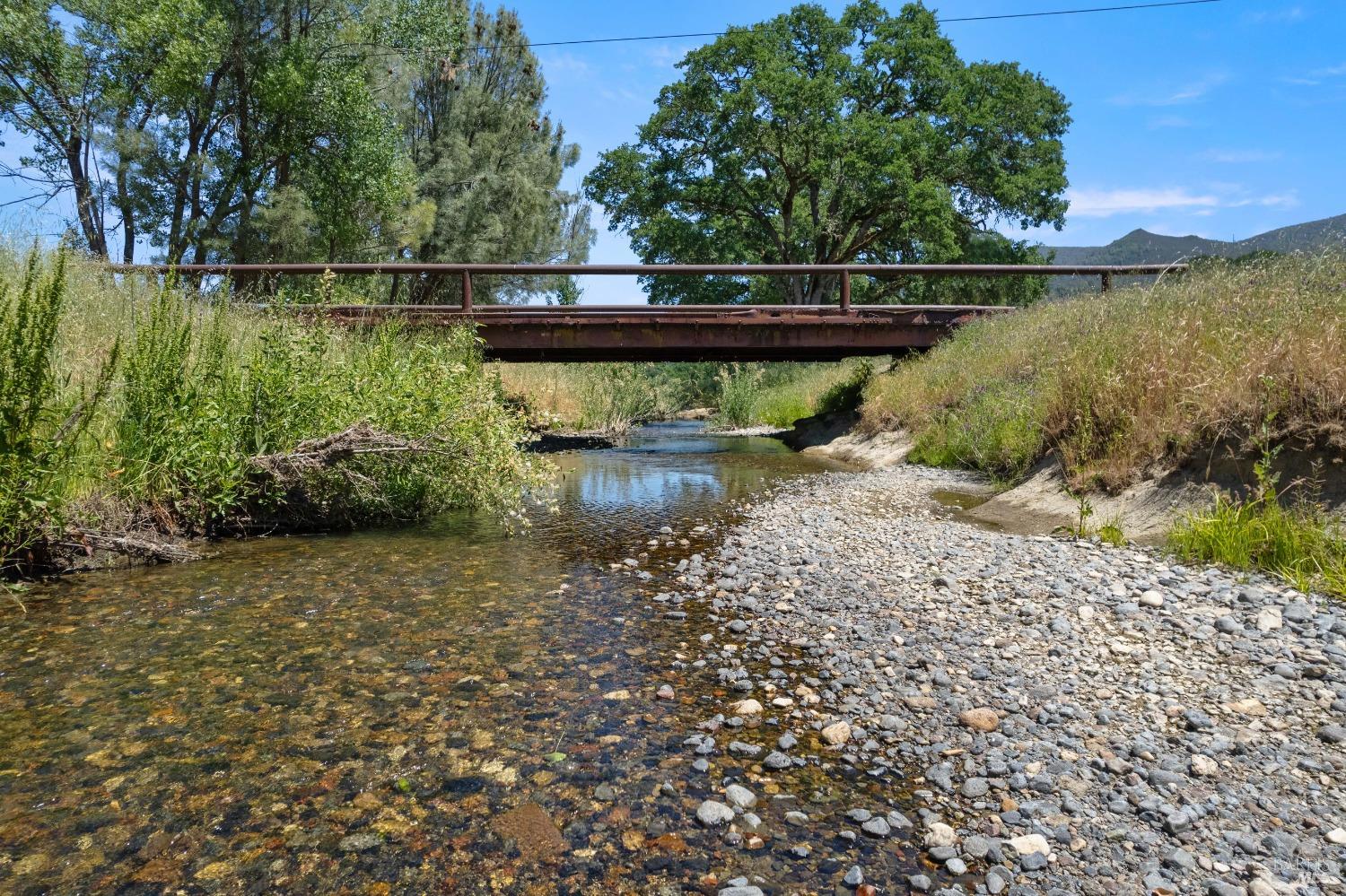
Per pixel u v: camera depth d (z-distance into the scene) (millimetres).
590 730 2646
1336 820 2102
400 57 20641
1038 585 4145
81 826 2045
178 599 3961
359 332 8359
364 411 6109
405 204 21859
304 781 2285
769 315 12203
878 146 26641
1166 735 2588
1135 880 1896
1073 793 2273
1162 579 4070
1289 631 3320
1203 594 3826
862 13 30438
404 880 1861
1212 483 4996
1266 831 2070
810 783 2344
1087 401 6543
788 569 4695
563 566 4789
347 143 19406
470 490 6391
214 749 2461
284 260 18578
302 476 5516
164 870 1880
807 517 6340
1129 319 7527
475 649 3355
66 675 3000
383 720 2678
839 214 30078
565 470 9844
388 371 6500
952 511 6574
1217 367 5410
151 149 16578
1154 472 5484
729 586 4391
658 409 20703
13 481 4145
